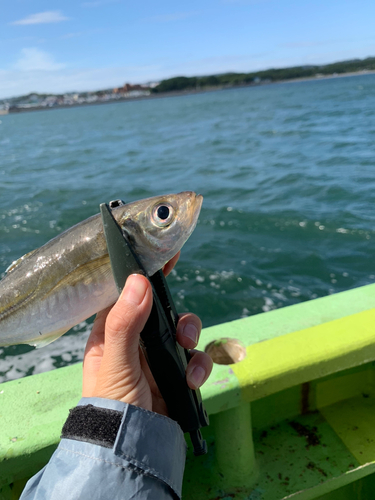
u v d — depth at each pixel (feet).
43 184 11.55
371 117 21.97
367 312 1.80
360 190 8.28
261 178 10.18
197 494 1.58
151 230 1.13
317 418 1.86
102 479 0.75
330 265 5.30
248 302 4.62
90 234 1.14
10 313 1.20
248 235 6.40
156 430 0.82
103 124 40.42
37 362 3.77
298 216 6.99
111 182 11.23
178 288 4.98
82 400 0.84
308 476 1.60
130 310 0.79
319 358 1.56
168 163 13.87
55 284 1.16
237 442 1.57
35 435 1.31
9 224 7.64
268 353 1.59
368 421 1.80
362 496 1.79
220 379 1.49
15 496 1.44
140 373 0.86
